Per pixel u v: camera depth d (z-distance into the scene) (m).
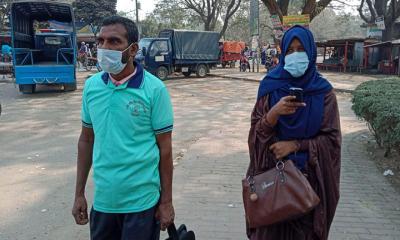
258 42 29.42
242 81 23.20
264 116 2.72
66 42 17.80
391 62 27.84
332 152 2.72
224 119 11.05
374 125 6.51
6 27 46.09
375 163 6.71
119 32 2.41
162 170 2.65
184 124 10.34
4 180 6.08
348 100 15.26
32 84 16.28
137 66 2.57
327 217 2.79
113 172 2.52
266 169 2.81
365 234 4.21
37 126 10.12
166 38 23.77
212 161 6.91
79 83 20.98
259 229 2.84
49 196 5.42
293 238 2.78
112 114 2.48
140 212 2.56
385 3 33.62
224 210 4.84
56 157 7.32
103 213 2.60
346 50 30.20
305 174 2.71
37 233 4.37
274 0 21.33
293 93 2.53
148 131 2.55
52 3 16.34
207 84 21.42
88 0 50.38
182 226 2.92
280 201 2.59
